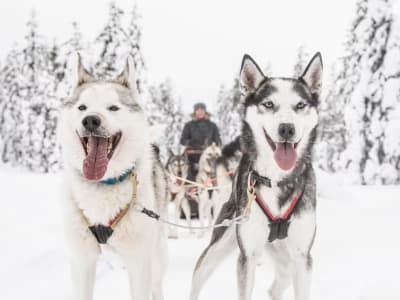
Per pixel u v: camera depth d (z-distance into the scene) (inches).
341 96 597.3
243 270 112.5
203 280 125.8
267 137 114.3
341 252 182.7
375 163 518.6
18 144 931.3
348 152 536.7
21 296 128.1
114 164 96.8
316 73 123.0
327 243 200.5
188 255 192.5
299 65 912.3
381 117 523.2
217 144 330.6
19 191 345.4
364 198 336.8
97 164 95.0
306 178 113.9
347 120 542.0
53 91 889.5
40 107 884.6
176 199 278.7
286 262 124.0
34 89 912.3
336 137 729.0
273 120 111.4
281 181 110.0
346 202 329.1
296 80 122.6
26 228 216.2
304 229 111.3
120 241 98.1
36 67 919.7
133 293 101.1
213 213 277.0
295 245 112.5
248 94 124.7
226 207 129.5
